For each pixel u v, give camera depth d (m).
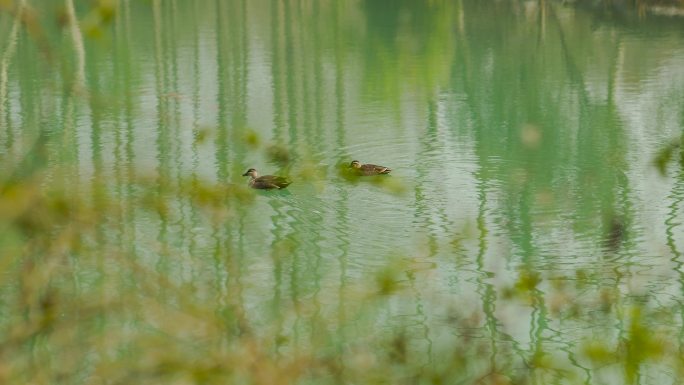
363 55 47.56
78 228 6.11
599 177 25.14
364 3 72.00
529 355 12.82
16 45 40.25
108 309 6.55
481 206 22.98
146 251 18.11
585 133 30.05
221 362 6.22
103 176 23.25
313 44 52.47
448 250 19.88
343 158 27.12
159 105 33.88
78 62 32.22
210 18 64.62
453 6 66.69
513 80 40.34
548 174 25.50
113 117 30.38
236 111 33.47
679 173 24.97
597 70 41.88
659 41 48.91
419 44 51.09
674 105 33.62
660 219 21.64
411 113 33.03
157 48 50.00
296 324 13.89
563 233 20.97
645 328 5.95
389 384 7.23
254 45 52.19
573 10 61.53
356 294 15.63
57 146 26.39
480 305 15.75
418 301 16.14
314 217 22.00
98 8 5.07
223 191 8.16
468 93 37.31
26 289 5.94
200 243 19.09
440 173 25.80
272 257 19.03
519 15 61.69
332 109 33.81
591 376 9.90
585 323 13.42
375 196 23.50
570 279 16.83
